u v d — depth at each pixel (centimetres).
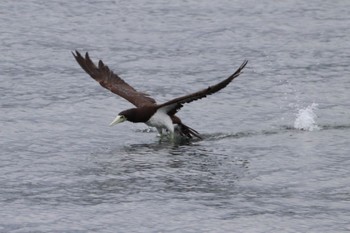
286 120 1927
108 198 1517
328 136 1817
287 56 2297
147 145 1798
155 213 1454
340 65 2236
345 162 1662
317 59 2273
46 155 1739
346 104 2011
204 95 1753
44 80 2181
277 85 2128
